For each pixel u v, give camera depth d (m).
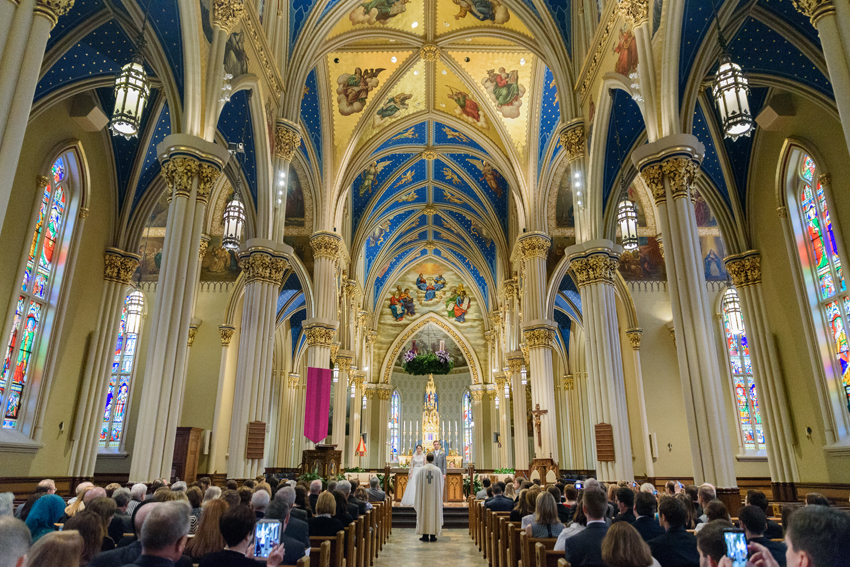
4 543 2.13
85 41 12.47
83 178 14.71
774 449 14.74
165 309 10.39
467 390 43.75
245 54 13.68
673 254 10.78
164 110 15.62
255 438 14.81
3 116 6.23
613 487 9.05
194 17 11.09
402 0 19.19
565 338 32.53
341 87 22.12
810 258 14.09
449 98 23.86
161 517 3.29
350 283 28.77
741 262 15.84
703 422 9.88
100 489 6.41
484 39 20.83
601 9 14.84
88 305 15.26
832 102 12.38
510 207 29.06
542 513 6.88
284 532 5.73
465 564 10.61
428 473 15.20
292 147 16.55
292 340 32.78
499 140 24.31
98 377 15.29
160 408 9.98
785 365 14.81
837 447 12.78
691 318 10.36
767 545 4.47
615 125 14.98
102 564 3.86
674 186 11.01
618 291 25.11
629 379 24.67
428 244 38.25
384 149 26.25
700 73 11.66
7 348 12.27
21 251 12.59
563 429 32.44
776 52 12.72
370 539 10.16
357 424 32.44
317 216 22.84
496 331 34.62
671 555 4.49
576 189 16.23
